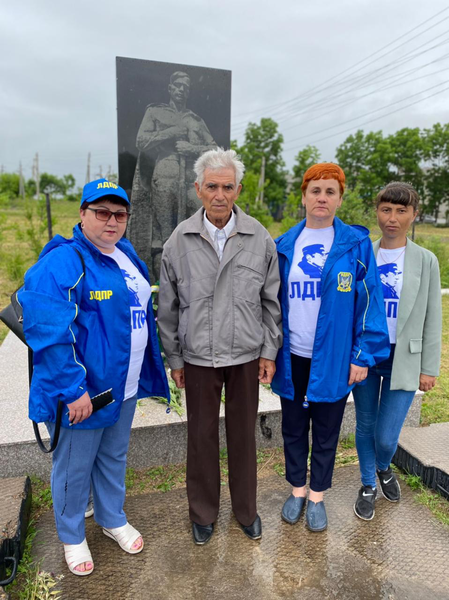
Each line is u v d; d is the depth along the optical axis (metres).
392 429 2.25
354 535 2.20
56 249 1.65
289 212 13.94
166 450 2.72
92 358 1.67
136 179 3.47
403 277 2.13
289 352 2.07
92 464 1.87
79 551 1.94
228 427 2.07
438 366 2.22
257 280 1.95
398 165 36.59
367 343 2.00
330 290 1.96
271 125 41.81
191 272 1.91
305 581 1.91
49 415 1.65
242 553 2.07
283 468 2.74
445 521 2.30
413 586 1.90
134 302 1.83
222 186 1.83
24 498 2.14
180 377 2.12
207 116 3.54
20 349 4.05
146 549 2.09
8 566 1.86
